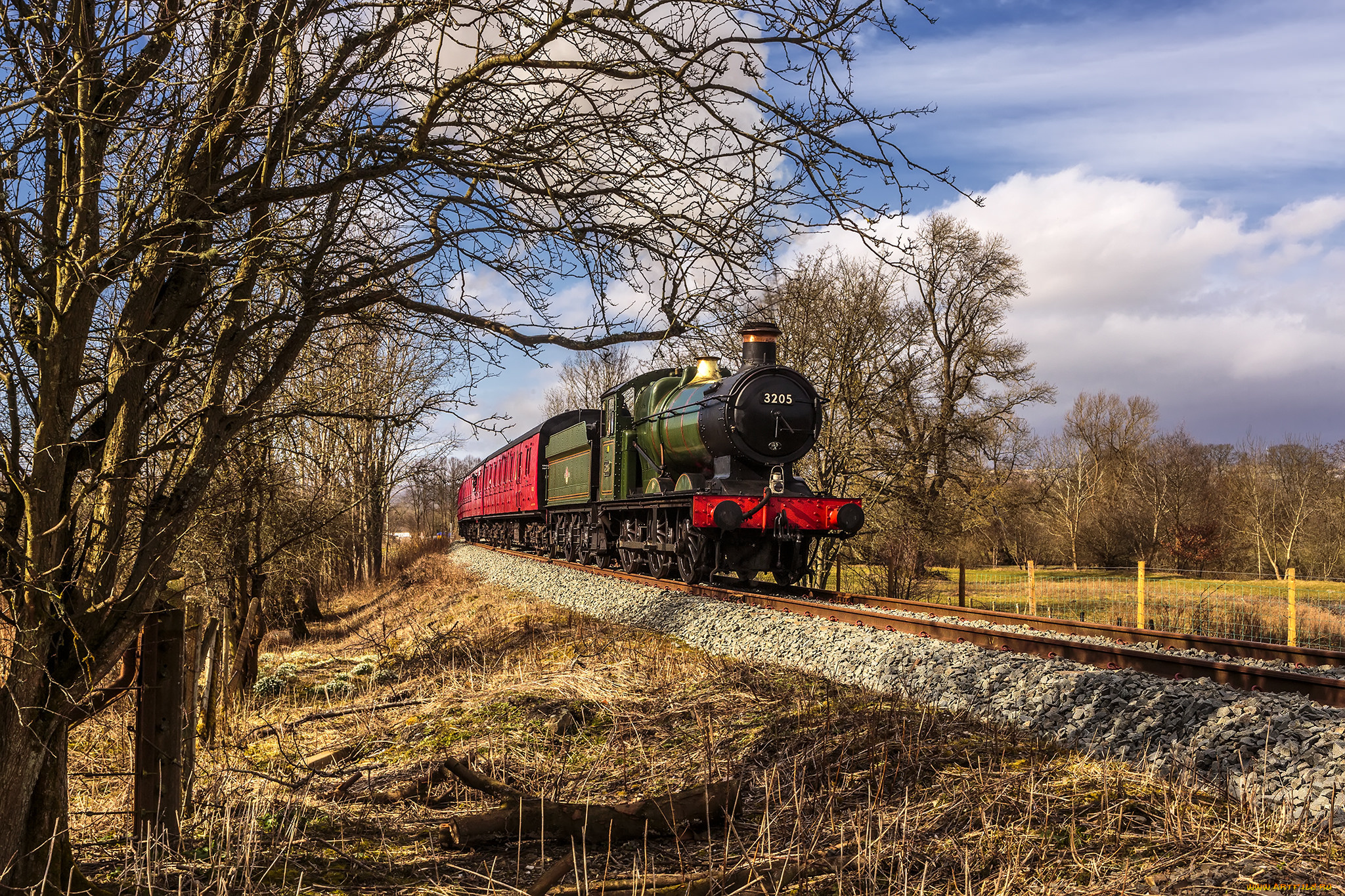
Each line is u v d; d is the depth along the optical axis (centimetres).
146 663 462
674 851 461
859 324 2239
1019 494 2939
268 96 363
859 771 550
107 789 643
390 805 538
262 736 816
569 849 462
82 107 336
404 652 1284
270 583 1437
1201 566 3728
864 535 2420
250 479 998
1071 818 458
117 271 333
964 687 722
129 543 424
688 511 1397
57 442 338
